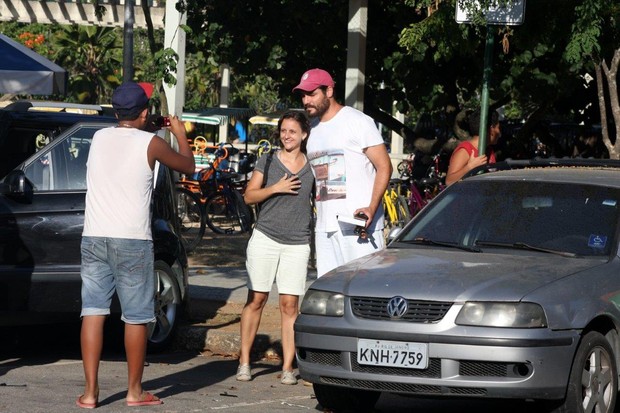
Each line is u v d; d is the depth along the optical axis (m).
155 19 29.61
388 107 25.59
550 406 8.42
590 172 10.35
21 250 11.33
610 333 8.83
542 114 25.38
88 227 9.16
